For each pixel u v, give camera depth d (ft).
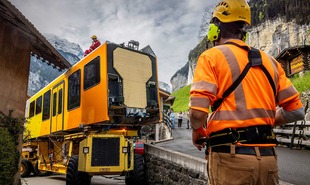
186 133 83.35
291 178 19.03
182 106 270.67
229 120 5.16
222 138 5.18
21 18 21.50
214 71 5.35
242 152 4.98
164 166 26.11
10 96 24.77
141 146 31.96
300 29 239.71
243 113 5.16
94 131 30.99
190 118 5.31
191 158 20.43
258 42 279.08
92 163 28.53
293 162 25.21
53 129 39.96
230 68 5.32
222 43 6.17
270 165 5.06
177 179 22.79
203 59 5.55
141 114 30.30
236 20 5.98
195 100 5.19
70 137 35.35
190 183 20.26
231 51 5.50
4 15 22.30
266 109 5.28
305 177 19.34
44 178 45.73
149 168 30.60
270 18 270.87
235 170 4.96
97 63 30.58
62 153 38.52
